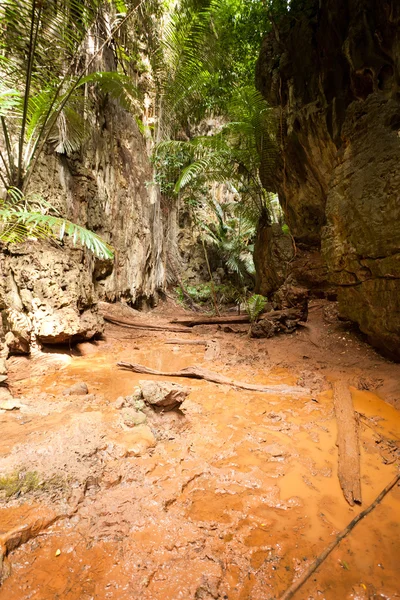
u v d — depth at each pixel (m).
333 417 3.31
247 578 1.48
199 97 10.20
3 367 4.28
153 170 11.64
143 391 3.01
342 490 2.17
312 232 8.84
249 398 3.81
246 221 14.75
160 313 11.13
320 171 7.65
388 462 2.51
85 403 3.30
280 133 8.47
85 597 1.33
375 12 5.28
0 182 5.30
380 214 4.36
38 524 1.65
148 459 2.35
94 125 8.60
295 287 8.28
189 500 1.99
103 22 8.37
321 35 6.55
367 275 4.80
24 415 2.92
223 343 6.93
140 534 1.67
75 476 2.02
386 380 4.27
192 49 8.99
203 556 1.57
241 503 1.99
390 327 4.49
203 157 9.05
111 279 8.88
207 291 13.92
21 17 4.11
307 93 7.42
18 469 2.00
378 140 4.53
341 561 1.60
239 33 9.51
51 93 5.30
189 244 15.41
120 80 7.73
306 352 5.94
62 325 5.27
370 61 5.42
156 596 1.35
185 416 3.16
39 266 5.39
